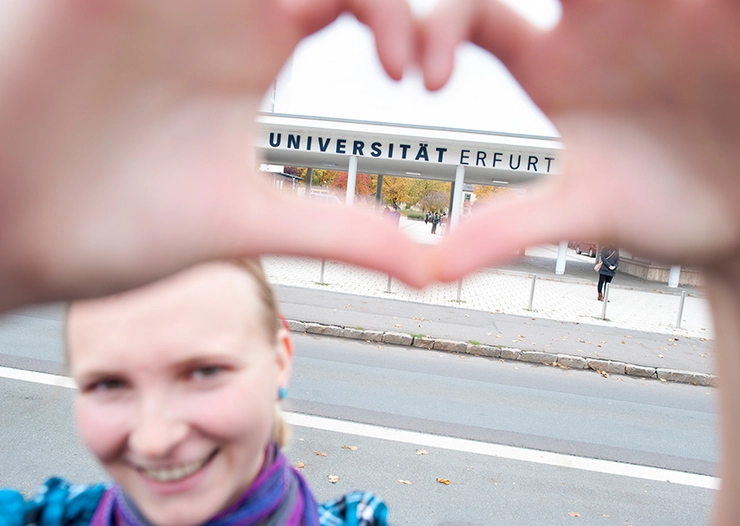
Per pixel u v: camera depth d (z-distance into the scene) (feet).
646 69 1.41
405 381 22.15
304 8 1.16
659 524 13.05
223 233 1.16
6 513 3.21
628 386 24.98
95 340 2.47
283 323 3.41
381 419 17.85
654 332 35.63
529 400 21.18
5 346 21.52
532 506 13.34
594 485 14.67
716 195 1.42
